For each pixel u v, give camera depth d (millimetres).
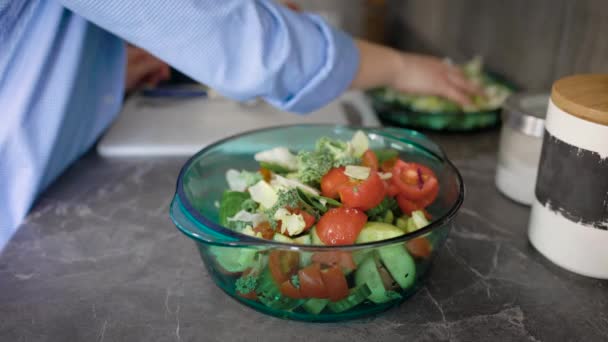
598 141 566
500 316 599
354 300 557
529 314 601
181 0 668
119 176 937
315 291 533
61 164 905
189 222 549
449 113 1060
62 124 830
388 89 1195
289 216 548
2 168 786
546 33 1098
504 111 810
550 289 642
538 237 687
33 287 651
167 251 726
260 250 514
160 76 1373
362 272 530
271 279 542
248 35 720
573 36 1003
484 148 1034
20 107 772
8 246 734
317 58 797
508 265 689
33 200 822
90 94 947
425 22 1854
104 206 840
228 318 599
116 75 1021
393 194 625
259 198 604
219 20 689
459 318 597
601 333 572
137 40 706
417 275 580
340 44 812
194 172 684
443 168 684
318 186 625
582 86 618
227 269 561
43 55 762
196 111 1192
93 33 854
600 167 578
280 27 747
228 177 692
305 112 871
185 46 700
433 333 575
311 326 585
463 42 1546
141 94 1286
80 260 705
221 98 1265
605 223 605
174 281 663
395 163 660
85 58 853
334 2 2270
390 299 576
